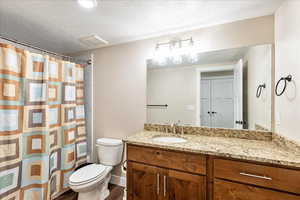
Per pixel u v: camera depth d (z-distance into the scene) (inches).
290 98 43.3
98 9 52.5
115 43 82.7
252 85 60.9
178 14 55.7
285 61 46.3
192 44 66.1
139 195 54.3
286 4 45.8
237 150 43.7
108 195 72.5
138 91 78.9
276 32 53.0
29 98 58.4
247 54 59.9
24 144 57.0
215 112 66.2
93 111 90.4
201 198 45.3
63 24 63.3
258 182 38.6
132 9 52.6
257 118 59.9
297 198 34.9
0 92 50.0
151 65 76.1
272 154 40.0
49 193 62.7
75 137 80.8
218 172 43.3
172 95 72.9
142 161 53.9
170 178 49.5
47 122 62.2
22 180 56.0
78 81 84.8
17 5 50.1
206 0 47.6
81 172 65.6
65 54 96.6
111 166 74.4
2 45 50.6
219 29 63.1
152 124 75.7
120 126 83.0
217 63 65.0
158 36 73.9
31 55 59.3
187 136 64.5
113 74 84.7
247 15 56.4
